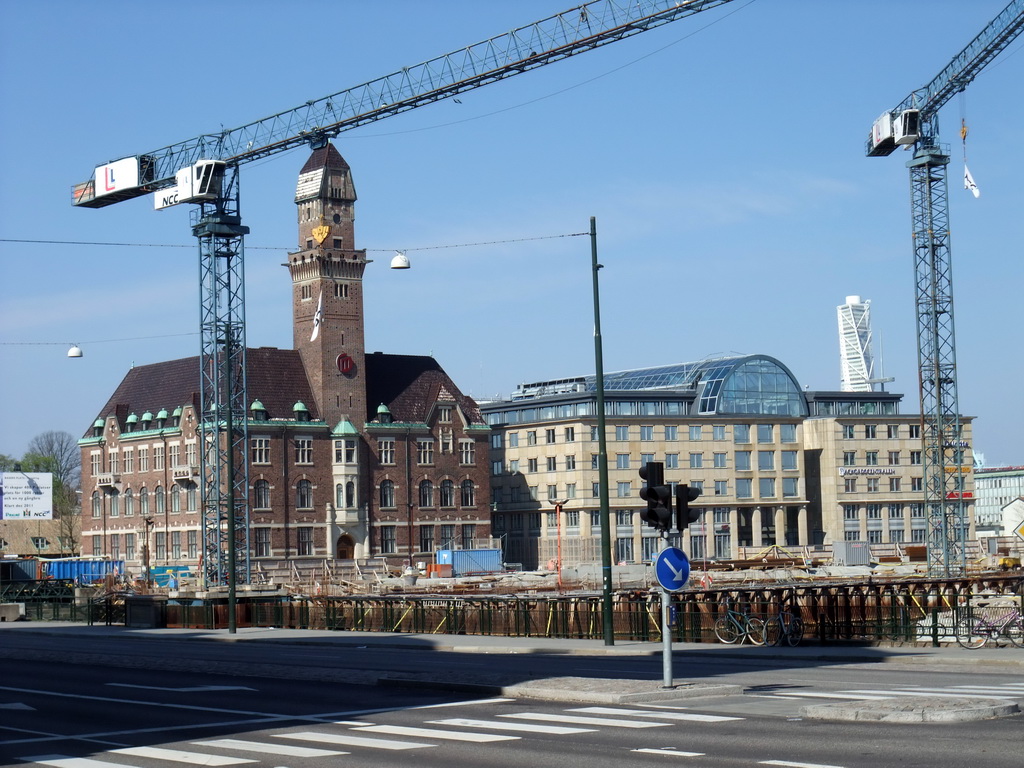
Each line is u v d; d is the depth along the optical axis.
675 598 57.16
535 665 40.25
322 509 132.62
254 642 60.66
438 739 23.20
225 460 128.25
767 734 22.48
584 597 58.59
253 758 21.44
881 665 38.16
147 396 143.62
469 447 142.38
